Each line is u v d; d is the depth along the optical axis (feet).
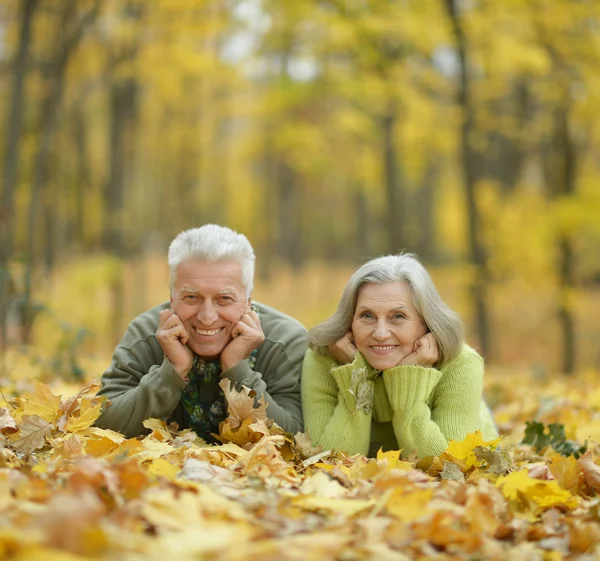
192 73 49.70
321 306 63.82
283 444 10.70
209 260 10.80
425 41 41.47
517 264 48.67
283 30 48.24
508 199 52.85
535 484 8.86
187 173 86.63
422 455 10.75
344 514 7.60
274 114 60.44
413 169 64.95
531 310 58.85
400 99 45.19
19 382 15.88
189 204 91.09
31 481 7.73
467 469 10.32
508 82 49.57
